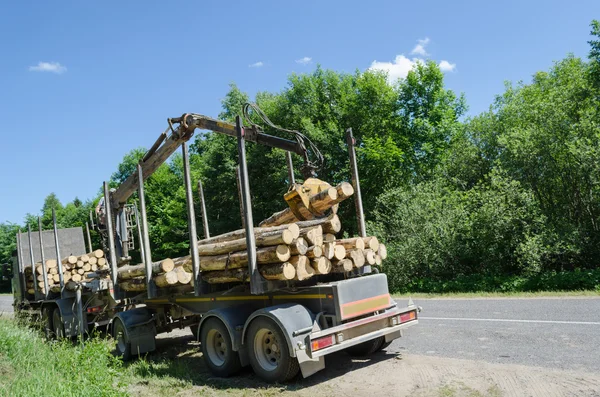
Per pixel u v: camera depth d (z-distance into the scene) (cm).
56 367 641
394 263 1727
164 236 3716
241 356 654
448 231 1662
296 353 576
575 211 1675
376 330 662
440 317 1007
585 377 505
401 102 2988
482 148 2309
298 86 2905
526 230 1531
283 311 609
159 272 803
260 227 834
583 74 2131
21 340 771
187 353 899
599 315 842
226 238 815
